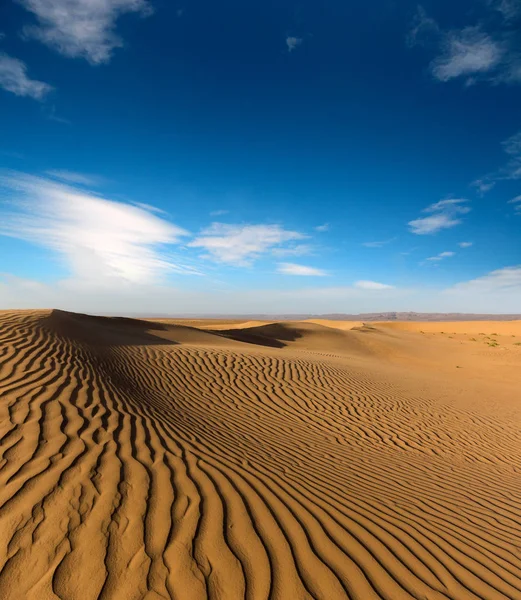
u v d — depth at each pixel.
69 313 18.06
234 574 2.58
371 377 13.77
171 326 22.41
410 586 2.78
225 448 5.21
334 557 2.96
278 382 10.65
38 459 3.81
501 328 56.66
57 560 2.50
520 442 8.90
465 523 4.16
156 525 2.99
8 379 6.04
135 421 5.46
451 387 15.10
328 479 4.77
